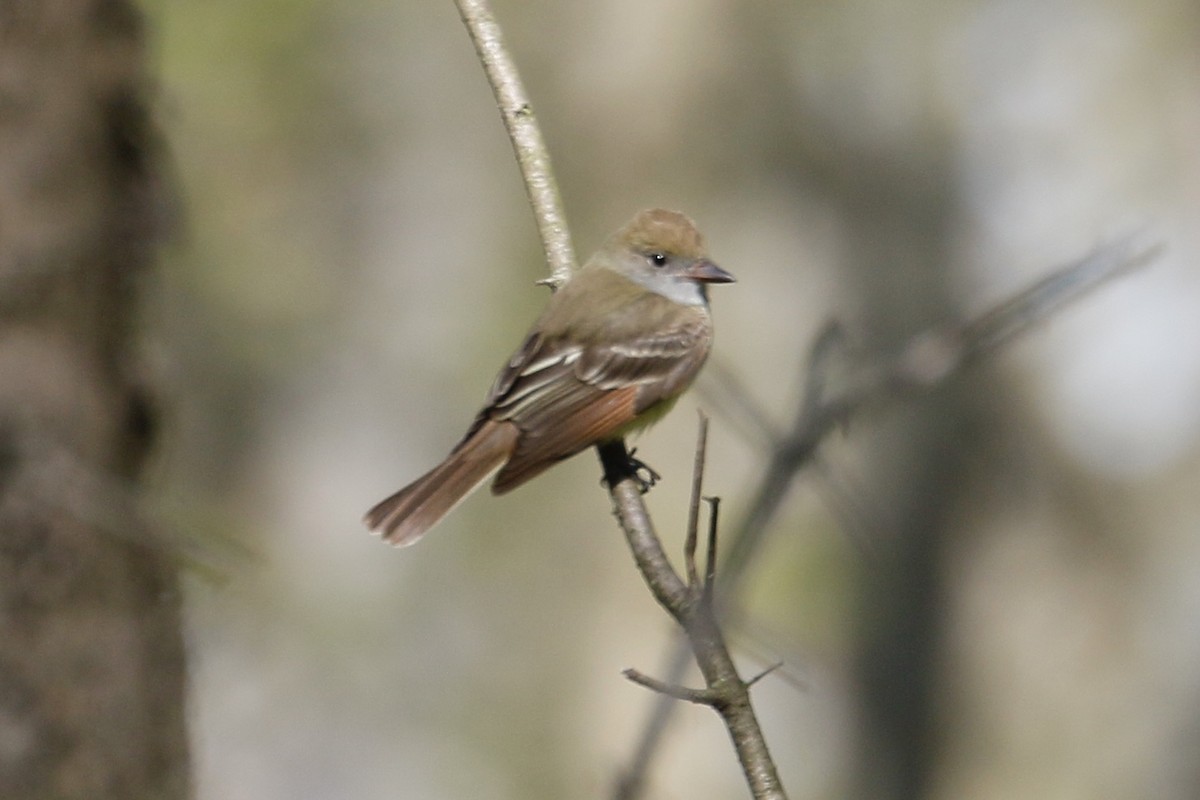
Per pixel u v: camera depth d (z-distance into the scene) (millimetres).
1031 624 16375
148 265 8023
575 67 16156
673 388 7133
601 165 16156
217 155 16078
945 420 16234
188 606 8133
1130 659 16359
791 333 16094
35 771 7121
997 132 16406
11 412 7281
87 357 7602
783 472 5375
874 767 15859
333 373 17109
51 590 7246
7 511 7219
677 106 16141
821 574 15469
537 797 16078
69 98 7645
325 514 16969
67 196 7605
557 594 16453
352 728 16156
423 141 17109
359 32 16719
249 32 15945
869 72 16312
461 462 6777
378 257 17125
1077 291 5781
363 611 16500
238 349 16734
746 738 4625
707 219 16141
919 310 16250
